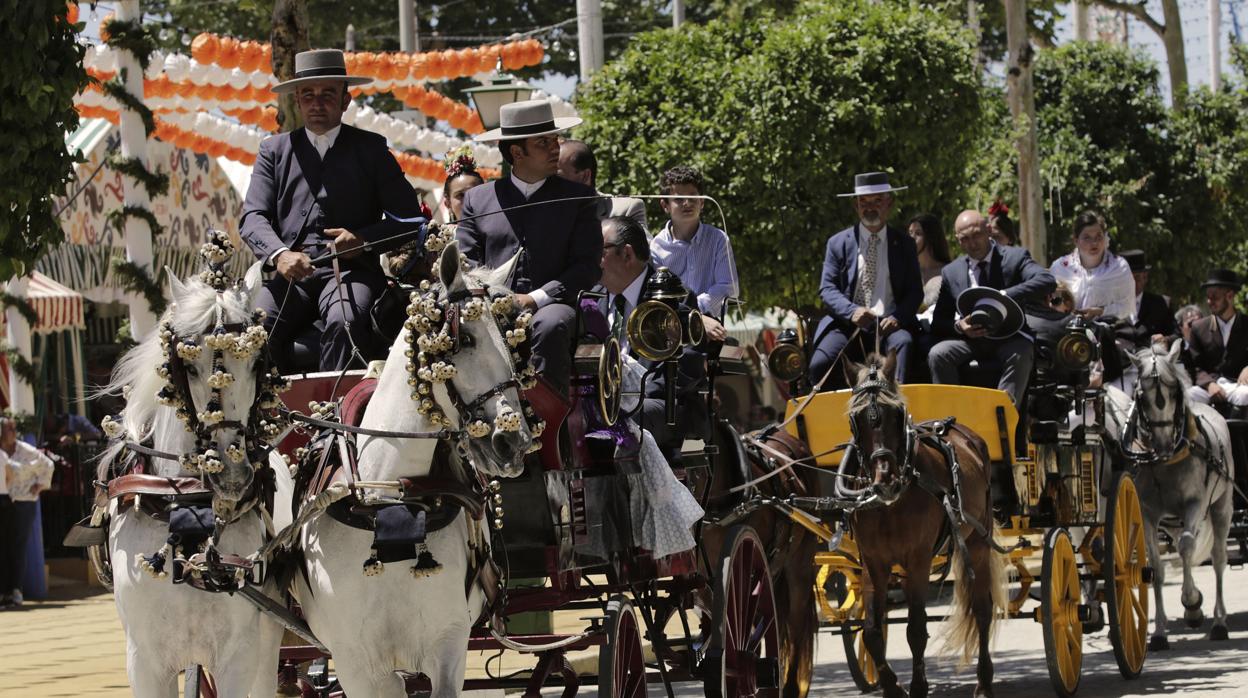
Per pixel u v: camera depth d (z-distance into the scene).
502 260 10.28
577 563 9.42
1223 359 20.80
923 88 25.62
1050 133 38.16
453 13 50.78
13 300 22.39
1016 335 14.88
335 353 9.82
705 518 11.45
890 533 13.18
